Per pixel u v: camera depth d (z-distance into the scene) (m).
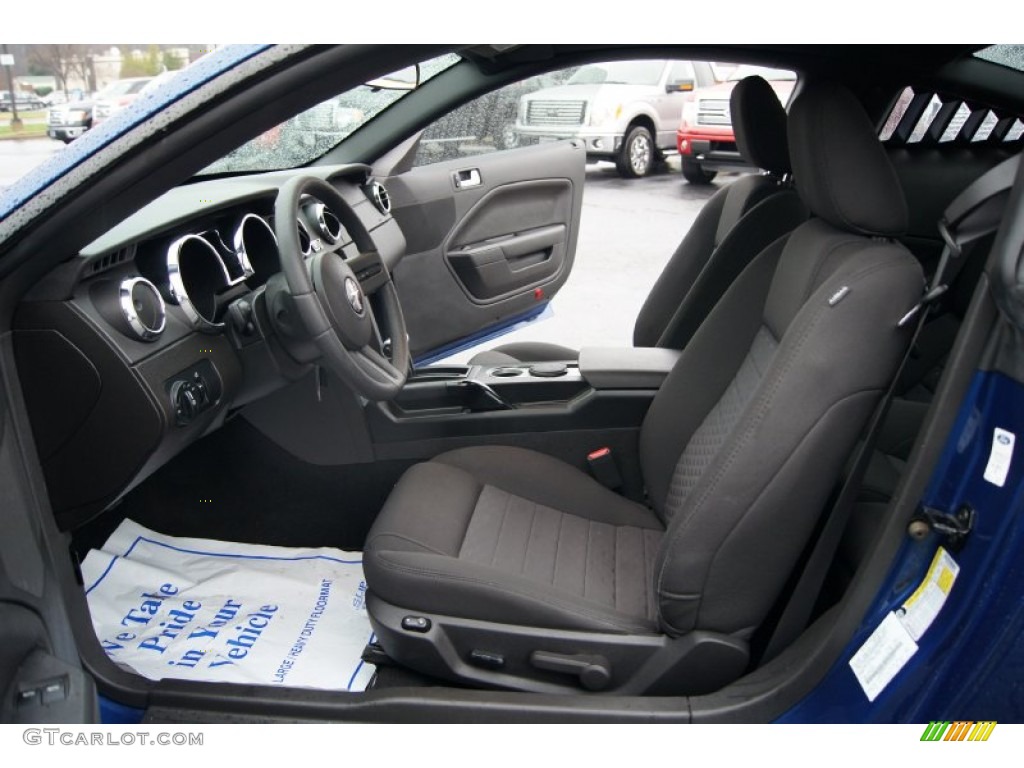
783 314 1.43
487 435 1.96
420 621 1.37
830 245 1.30
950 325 1.94
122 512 1.96
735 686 1.26
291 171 2.17
